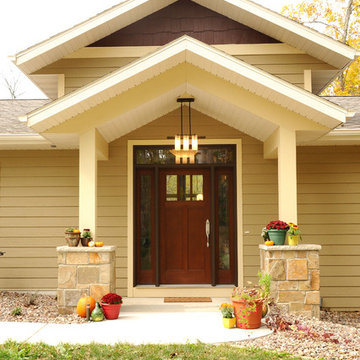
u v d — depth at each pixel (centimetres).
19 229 900
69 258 661
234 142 897
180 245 908
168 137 898
